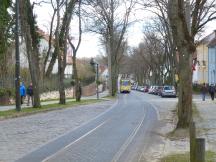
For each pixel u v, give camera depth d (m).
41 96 58.09
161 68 107.94
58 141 18.08
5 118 29.30
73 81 72.56
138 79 169.25
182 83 20.06
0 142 17.69
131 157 14.12
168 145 16.61
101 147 16.41
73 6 48.41
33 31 40.53
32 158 13.90
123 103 53.16
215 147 15.57
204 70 100.75
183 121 20.02
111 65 83.06
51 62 62.91
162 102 55.38
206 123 24.89
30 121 27.66
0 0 44.75
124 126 24.62
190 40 19.78
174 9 20.12
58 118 30.11
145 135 20.25
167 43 83.75
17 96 34.06
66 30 47.94
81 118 30.16
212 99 56.44
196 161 9.10
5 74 48.44
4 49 47.31
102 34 75.50
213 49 92.56
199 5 20.72
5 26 46.12
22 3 37.66
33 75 38.31
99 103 53.56
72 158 13.93
